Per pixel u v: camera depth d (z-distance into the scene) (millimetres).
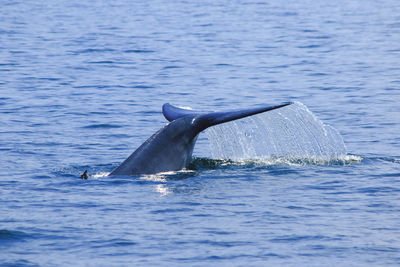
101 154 66562
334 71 119312
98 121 82062
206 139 73688
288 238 43375
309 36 165375
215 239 43188
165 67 124562
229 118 58594
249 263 39562
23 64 125562
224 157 64688
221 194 52344
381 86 104875
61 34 169250
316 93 100438
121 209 48812
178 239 43188
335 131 75812
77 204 49906
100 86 106188
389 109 88125
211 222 46219
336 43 153625
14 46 148125
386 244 42344
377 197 51625
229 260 40031
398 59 131125
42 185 54781
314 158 63594
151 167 57750
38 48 146000
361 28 180250
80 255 40719
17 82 108125
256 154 65562
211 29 180500
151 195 52062
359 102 93125
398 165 61250
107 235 43844
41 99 95250
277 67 124000
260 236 43719
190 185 54688
